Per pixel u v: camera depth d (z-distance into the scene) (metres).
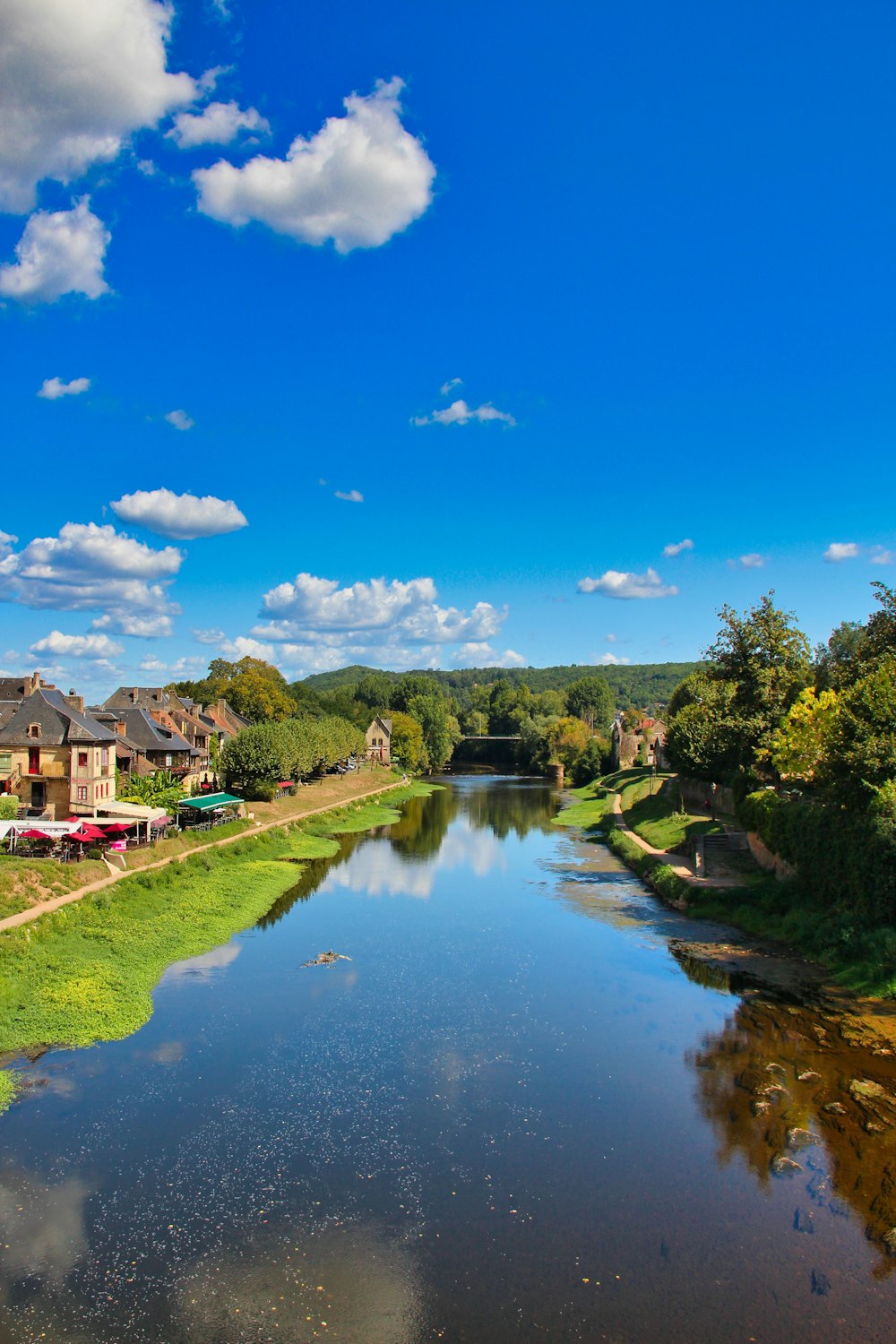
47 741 57.00
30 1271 16.69
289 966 36.38
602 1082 24.95
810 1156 20.61
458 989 33.22
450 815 97.44
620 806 95.56
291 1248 17.42
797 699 58.06
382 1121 22.73
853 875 35.97
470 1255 17.19
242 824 68.75
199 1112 23.23
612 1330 15.11
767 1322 15.30
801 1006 30.64
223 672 146.75
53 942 34.81
